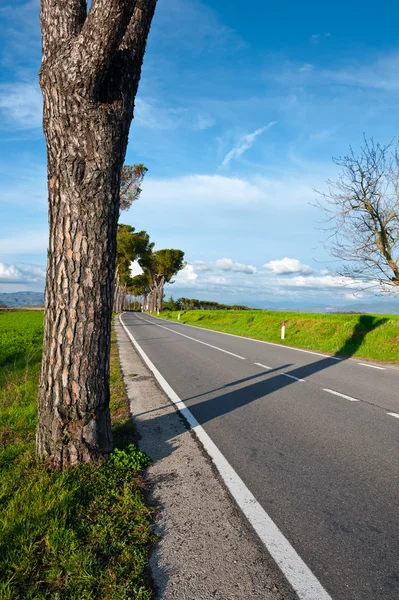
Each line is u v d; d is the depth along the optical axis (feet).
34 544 8.57
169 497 11.26
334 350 47.14
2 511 9.75
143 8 11.92
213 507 10.69
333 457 14.32
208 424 18.30
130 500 10.60
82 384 11.98
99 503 10.45
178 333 77.36
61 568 7.91
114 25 10.00
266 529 9.60
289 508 10.65
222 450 15.01
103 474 11.71
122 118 11.93
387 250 44.65
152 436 16.60
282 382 28.27
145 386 26.91
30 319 132.67
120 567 7.97
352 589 7.55
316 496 11.34
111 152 11.71
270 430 17.44
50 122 11.37
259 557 8.52
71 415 11.98
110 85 11.73
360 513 10.40
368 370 33.63
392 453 14.73
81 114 11.25
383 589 7.57
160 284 244.83
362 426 18.02
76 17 11.34
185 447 15.31
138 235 197.06
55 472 11.67
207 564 8.28
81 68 10.77
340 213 45.93
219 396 23.97
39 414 12.39
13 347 46.11
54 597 7.16
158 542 9.07
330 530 9.59
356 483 12.20
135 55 12.08
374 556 8.57
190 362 38.22
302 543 9.04
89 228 11.66
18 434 16.16
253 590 7.50
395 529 9.66
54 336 11.91
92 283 11.85
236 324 99.04
